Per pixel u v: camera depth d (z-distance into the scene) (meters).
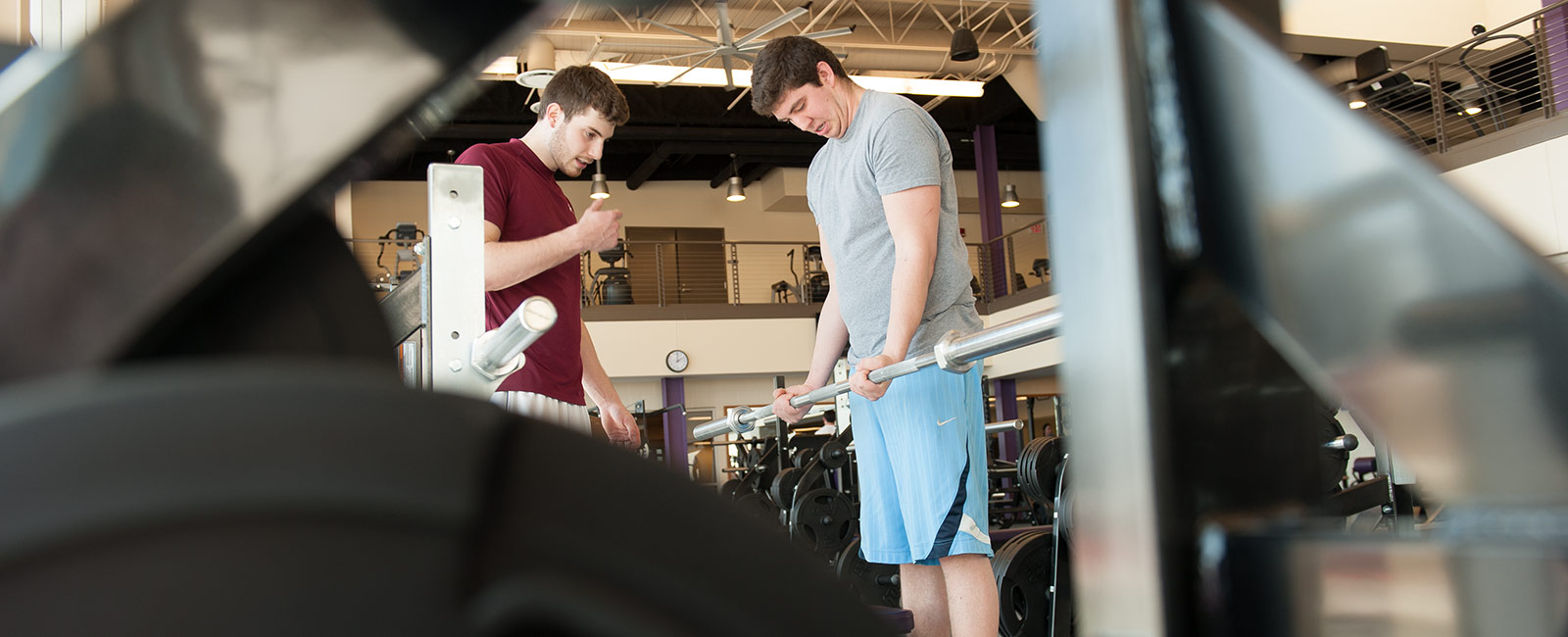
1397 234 0.21
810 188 1.99
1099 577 0.25
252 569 0.15
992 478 7.24
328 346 0.30
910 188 1.68
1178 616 0.23
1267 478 0.25
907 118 1.74
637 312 15.18
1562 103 8.98
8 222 0.24
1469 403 0.20
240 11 0.24
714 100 16.30
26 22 1.24
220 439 0.16
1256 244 0.22
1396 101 10.91
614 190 18.53
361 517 0.16
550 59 11.07
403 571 0.16
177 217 0.24
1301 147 0.22
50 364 0.24
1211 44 0.23
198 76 0.24
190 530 0.15
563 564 0.17
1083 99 0.25
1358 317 0.21
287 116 0.25
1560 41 9.00
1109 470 0.24
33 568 0.15
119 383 0.16
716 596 0.18
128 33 0.24
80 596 0.15
